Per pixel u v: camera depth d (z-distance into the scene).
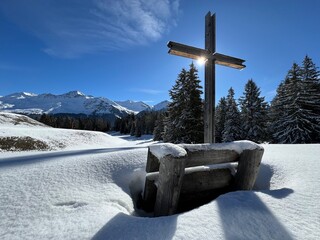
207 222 2.19
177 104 18.55
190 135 17.11
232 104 27.06
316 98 21.25
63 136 29.36
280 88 26.03
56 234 2.14
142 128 85.06
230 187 3.75
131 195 3.44
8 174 3.61
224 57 4.59
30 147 21.19
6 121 37.12
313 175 3.63
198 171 3.51
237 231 2.05
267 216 2.30
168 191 2.79
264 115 25.12
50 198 2.89
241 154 3.56
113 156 4.32
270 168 4.37
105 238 2.05
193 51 4.29
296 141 19.58
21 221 2.38
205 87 4.48
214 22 4.49
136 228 2.18
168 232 2.06
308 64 23.92
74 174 3.61
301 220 2.23
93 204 2.79
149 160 3.24
